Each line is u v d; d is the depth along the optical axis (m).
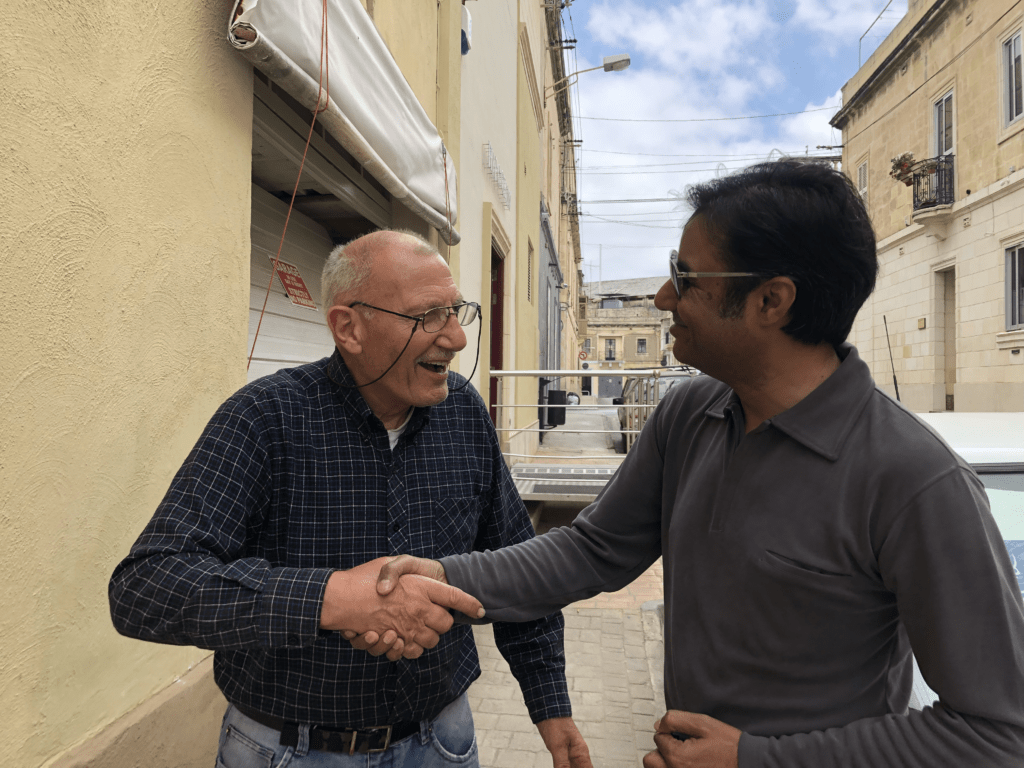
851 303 0.89
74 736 1.44
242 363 2.13
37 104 1.31
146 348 1.66
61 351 1.38
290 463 1.21
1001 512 1.97
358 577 1.03
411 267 1.25
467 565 1.16
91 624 1.49
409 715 1.25
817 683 0.91
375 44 2.75
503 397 7.88
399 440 1.34
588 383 41.53
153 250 1.68
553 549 1.22
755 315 0.91
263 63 1.97
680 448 1.14
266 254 3.02
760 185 0.89
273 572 1.03
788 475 0.92
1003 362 12.83
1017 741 0.73
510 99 8.58
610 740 2.82
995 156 13.02
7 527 1.25
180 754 1.79
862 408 0.90
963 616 0.77
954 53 14.25
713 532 0.98
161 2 1.70
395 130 3.02
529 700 1.46
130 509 1.61
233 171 2.05
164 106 1.71
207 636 0.99
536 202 11.84
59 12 1.36
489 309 6.62
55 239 1.36
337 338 1.29
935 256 15.11
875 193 17.92
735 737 0.89
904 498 0.82
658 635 3.95
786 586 0.90
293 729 1.20
